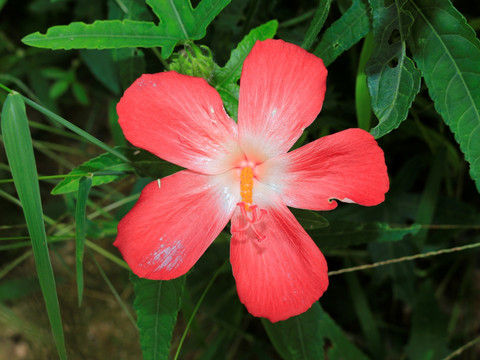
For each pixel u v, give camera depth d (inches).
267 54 4.7
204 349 9.8
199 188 4.9
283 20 8.4
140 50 7.0
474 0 8.5
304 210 5.6
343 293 10.2
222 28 7.7
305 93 4.8
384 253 8.7
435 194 8.4
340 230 6.5
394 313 10.3
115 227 7.9
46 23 12.0
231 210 5.0
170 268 4.8
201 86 4.7
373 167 4.7
